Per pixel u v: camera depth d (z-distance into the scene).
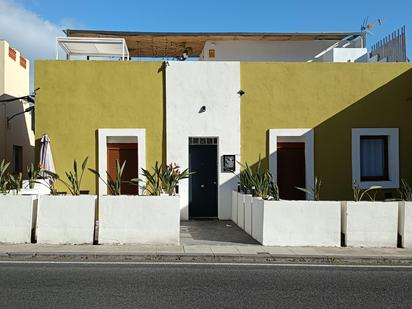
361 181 16.98
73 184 12.73
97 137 16.38
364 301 7.38
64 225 12.05
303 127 16.91
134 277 8.87
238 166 16.72
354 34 20.83
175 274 9.19
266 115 16.84
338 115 16.98
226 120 16.72
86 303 7.08
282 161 17.16
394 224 12.18
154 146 16.55
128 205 12.08
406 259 10.83
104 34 20.17
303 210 12.12
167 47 22.64
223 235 13.72
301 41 21.62
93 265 9.99
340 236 12.18
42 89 16.25
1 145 20.95
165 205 12.12
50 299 7.28
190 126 16.62
